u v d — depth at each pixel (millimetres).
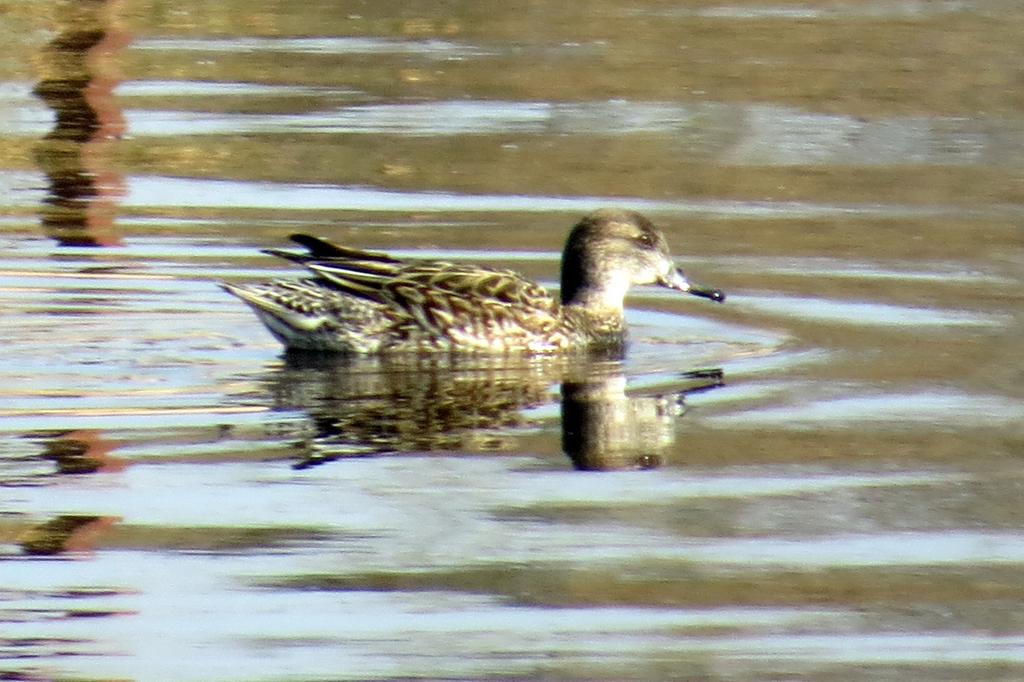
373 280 15102
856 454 12547
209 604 10398
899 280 16828
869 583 10672
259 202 19016
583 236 15883
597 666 9734
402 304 15039
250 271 16938
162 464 12266
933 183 19750
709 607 10430
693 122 21828
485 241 17875
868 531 11320
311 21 26281
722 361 14820
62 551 11008
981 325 15539
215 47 24844
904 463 12375
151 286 16453
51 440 12664
